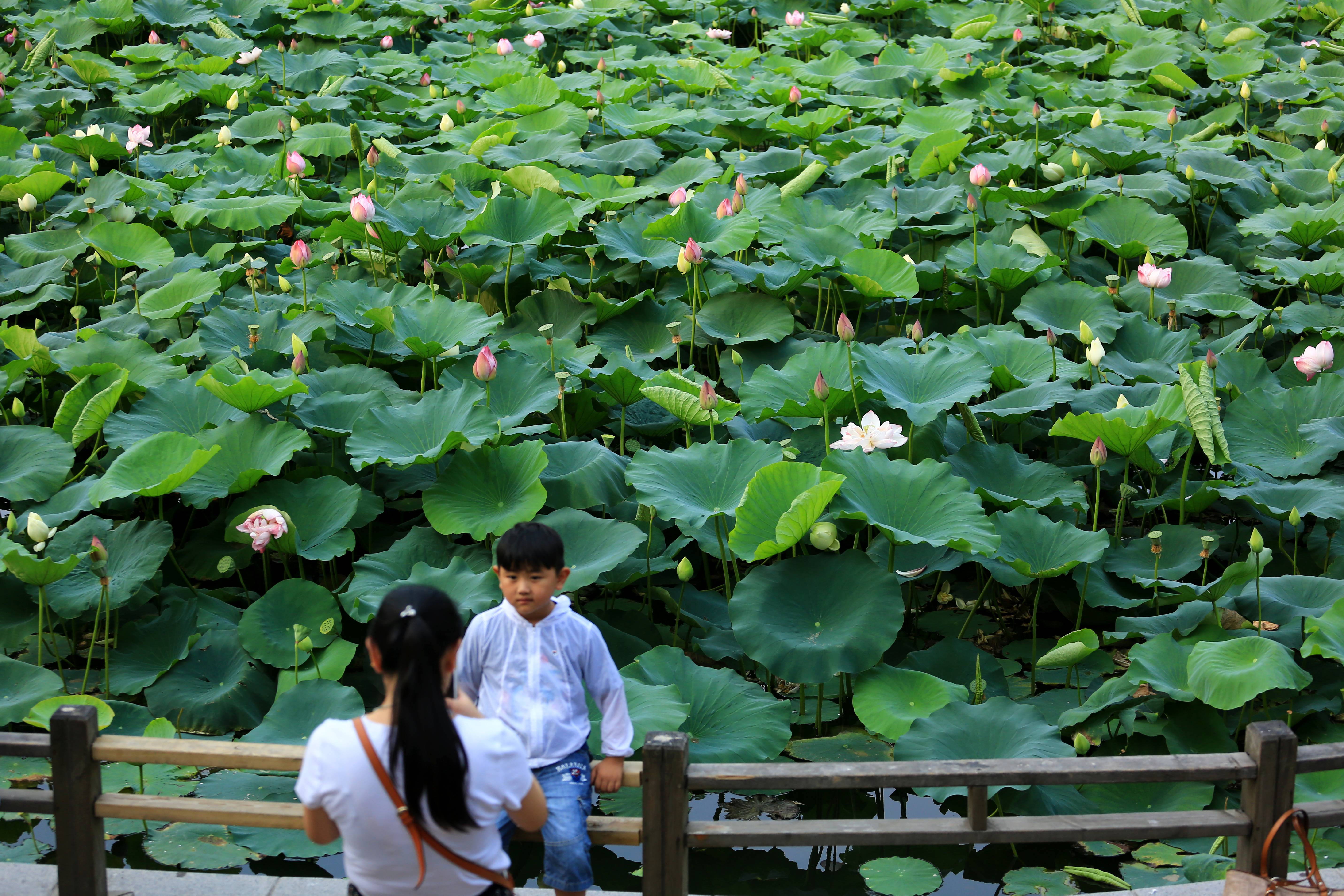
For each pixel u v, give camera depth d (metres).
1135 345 6.59
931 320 7.33
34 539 4.42
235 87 10.20
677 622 4.93
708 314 6.71
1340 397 5.60
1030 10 13.11
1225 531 5.60
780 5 13.52
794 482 4.66
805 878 3.76
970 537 4.50
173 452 4.99
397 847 2.01
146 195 8.02
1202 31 12.70
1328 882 2.85
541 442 5.01
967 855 3.81
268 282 7.30
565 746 2.64
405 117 9.99
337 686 4.29
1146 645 4.32
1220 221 8.56
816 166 7.80
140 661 4.59
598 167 8.57
